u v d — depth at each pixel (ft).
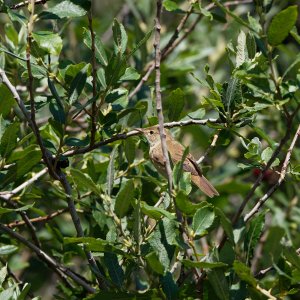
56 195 38.52
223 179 51.85
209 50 52.85
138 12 55.42
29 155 31.99
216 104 31.27
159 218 28.17
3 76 30.32
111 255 30.04
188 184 27.40
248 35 31.09
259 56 30.45
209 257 26.99
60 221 46.96
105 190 31.01
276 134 50.21
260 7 27.48
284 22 26.09
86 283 34.58
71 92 30.91
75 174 29.55
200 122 31.91
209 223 27.32
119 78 30.68
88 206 34.40
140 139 37.35
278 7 48.96
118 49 30.12
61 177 31.09
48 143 32.60
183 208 26.48
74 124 44.83
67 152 32.07
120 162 37.11
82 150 31.94
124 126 36.65
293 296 43.21
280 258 27.61
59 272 36.32
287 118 27.48
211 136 35.35
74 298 36.94
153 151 36.55
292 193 46.29
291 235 46.09
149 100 44.65
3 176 32.24
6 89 32.65
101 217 34.94
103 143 31.96
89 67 32.40
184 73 49.55
